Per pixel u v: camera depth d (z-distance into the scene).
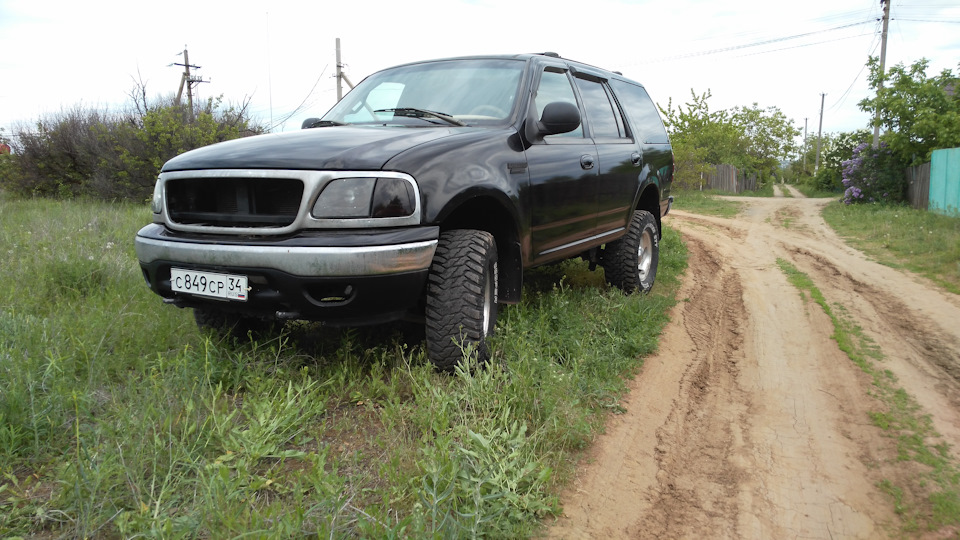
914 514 2.76
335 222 3.05
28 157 13.96
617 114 5.82
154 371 3.21
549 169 4.26
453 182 3.38
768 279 7.60
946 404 3.94
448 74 4.62
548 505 2.57
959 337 5.29
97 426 2.75
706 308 6.19
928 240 10.07
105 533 2.17
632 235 5.89
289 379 3.32
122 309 4.12
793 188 64.75
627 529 2.56
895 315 5.99
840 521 2.71
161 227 3.51
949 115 16.78
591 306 5.21
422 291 3.52
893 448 3.34
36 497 2.33
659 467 3.08
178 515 2.20
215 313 3.81
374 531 2.13
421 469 2.58
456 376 3.40
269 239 3.09
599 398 3.69
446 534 2.16
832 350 4.96
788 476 3.06
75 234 7.15
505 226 3.93
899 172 18.12
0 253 5.98
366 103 4.63
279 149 3.26
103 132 13.40
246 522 2.12
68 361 3.27
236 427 2.76
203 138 13.69
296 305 3.10
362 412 3.22
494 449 2.70
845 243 10.84
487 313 3.72
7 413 2.71
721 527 2.64
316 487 2.32
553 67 4.87
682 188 29.86
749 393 4.10
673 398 3.92
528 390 3.20
